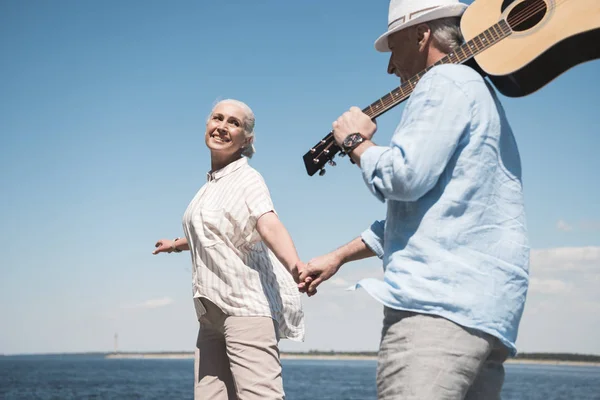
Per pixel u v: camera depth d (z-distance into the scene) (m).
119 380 100.12
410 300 1.92
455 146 1.95
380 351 2.00
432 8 2.23
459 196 1.96
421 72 2.23
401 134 1.97
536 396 63.25
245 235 3.41
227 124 3.65
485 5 2.19
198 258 3.51
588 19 1.98
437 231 1.95
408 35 2.28
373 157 2.03
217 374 3.59
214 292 3.44
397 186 1.92
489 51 2.12
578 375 130.38
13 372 140.25
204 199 3.55
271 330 3.42
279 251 3.26
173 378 109.69
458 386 1.86
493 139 2.01
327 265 2.58
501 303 1.92
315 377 123.19
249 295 3.41
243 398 3.36
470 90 2.00
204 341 3.63
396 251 2.02
